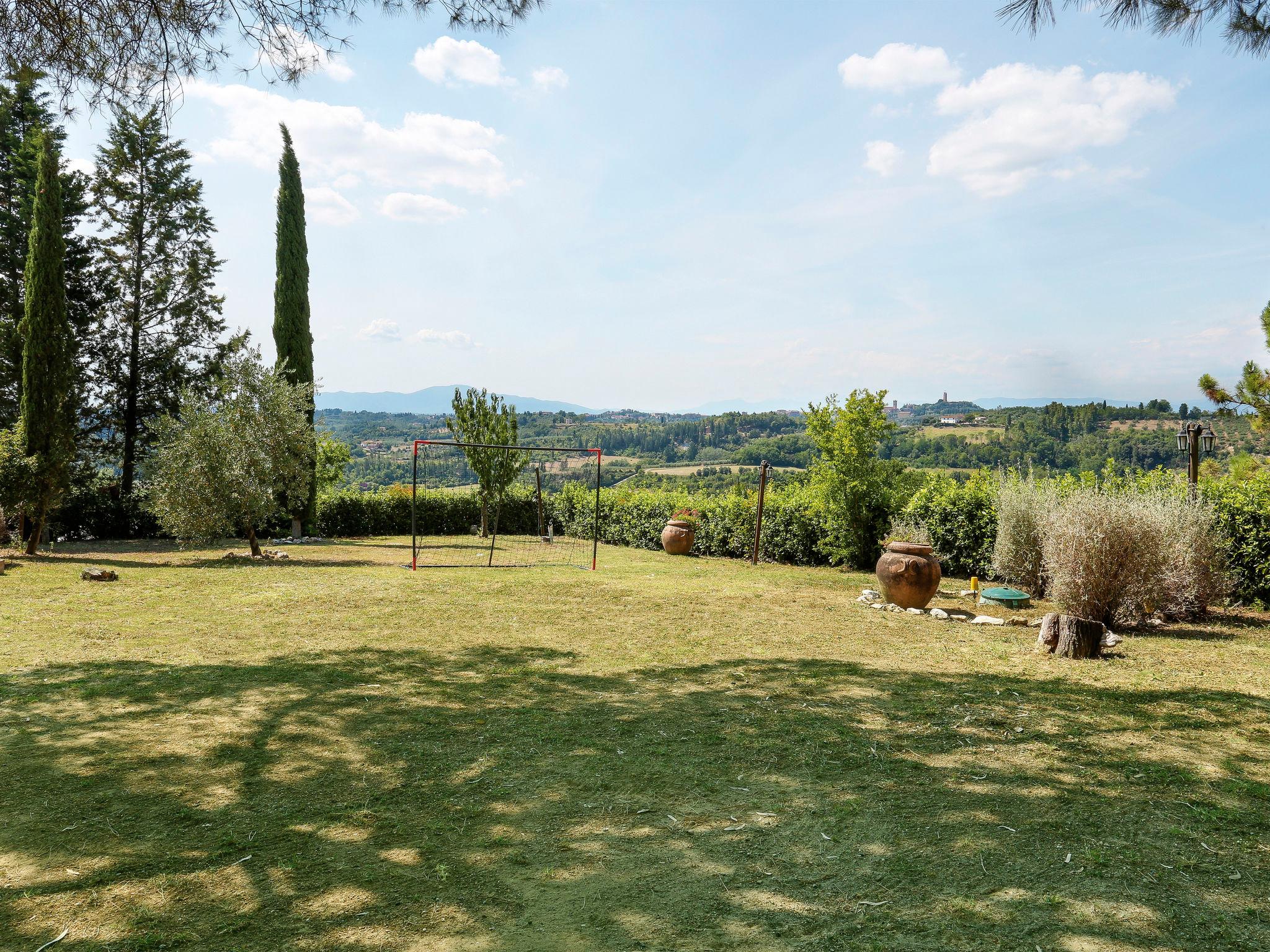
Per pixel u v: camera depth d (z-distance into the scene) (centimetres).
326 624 809
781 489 1658
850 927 253
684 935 248
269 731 454
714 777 386
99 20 528
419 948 240
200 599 959
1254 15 469
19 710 489
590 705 517
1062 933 248
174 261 2341
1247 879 283
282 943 242
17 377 2098
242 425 1423
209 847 307
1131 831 324
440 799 358
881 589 961
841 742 439
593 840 318
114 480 2170
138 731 450
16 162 2156
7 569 1198
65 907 262
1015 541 1036
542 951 239
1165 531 798
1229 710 505
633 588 1102
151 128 2202
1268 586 892
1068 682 584
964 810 346
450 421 2205
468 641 728
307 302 2042
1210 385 1337
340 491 2228
